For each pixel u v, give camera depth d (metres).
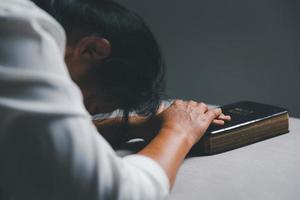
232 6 1.90
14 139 0.46
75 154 0.47
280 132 0.95
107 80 0.67
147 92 0.73
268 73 1.94
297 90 1.91
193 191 0.69
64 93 0.47
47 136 0.46
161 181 0.59
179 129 0.76
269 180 0.73
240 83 1.99
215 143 0.84
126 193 0.52
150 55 0.70
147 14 2.04
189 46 2.02
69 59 0.64
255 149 0.87
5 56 0.46
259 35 1.90
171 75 2.08
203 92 2.06
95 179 0.48
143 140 0.92
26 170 0.47
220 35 1.96
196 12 1.96
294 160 0.81
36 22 0.48
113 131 0.88
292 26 1.84
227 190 0.69
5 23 0.47
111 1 0.70
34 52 0.47
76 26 0.63
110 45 0.65
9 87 0.46
